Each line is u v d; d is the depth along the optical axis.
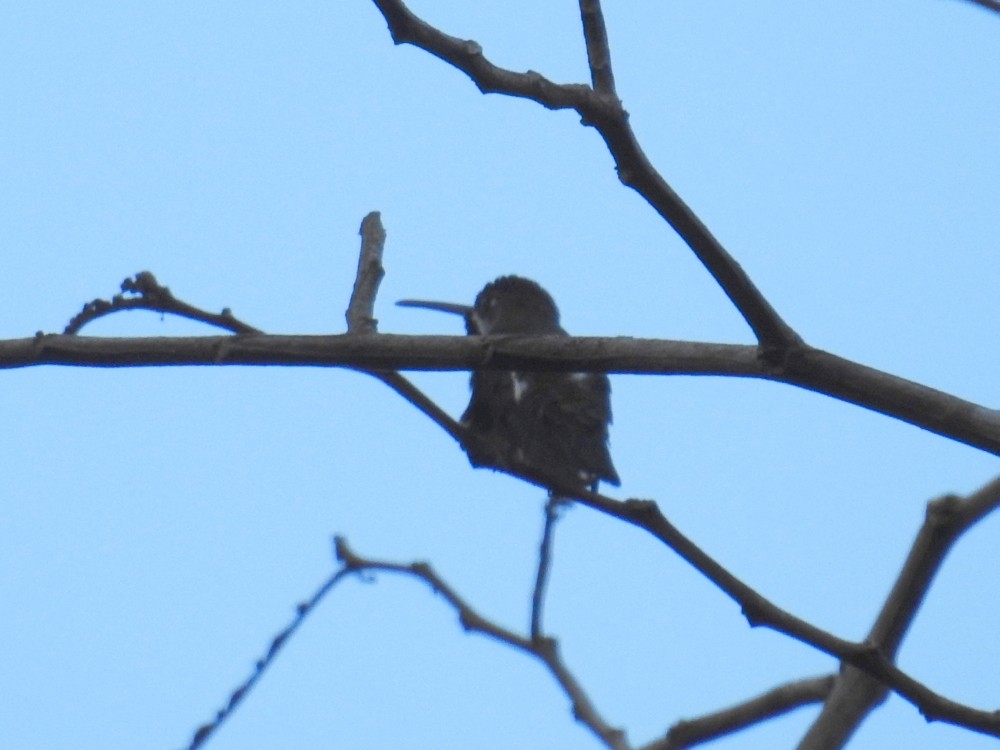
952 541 9.68
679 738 10.88
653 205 6.69
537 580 10.26
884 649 9.88
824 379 6.89
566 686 10.07
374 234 8.45
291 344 7.68
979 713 7.08
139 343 7.74
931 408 6.78
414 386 8.09
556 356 7.31
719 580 7.37
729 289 6.86
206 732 9.20
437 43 6.54
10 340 7.82
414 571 10.41
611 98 6.59
